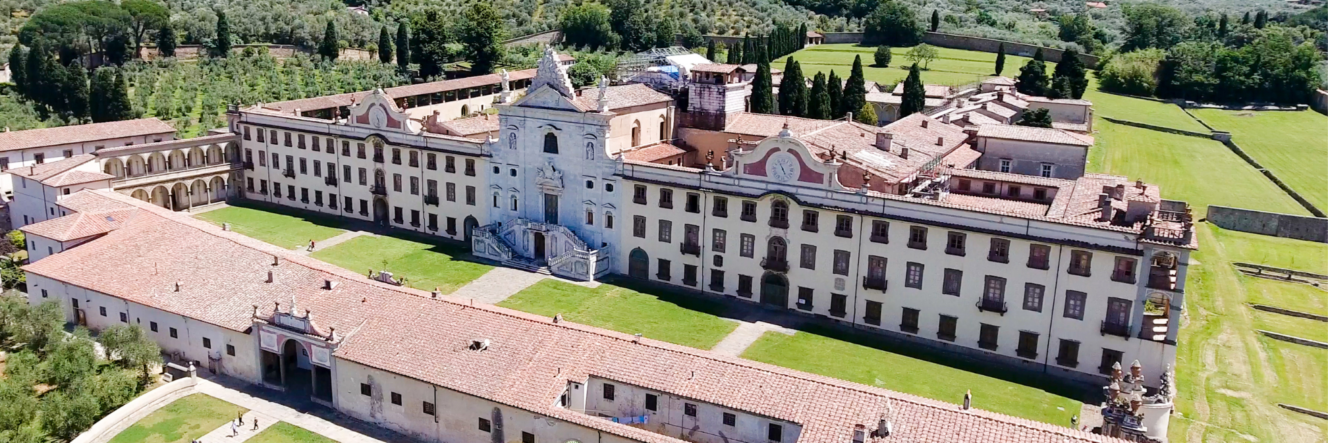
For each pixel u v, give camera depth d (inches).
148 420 2513.5
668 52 6771.7
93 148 4722.0
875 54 7731.3
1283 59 7263.8
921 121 4279.0
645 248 3585.1
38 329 2913.4
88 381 2564.0
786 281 3282.5
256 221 4480.8
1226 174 5324.8
